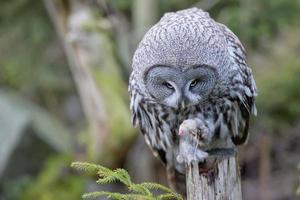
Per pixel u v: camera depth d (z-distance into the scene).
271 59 18.45
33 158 18.95
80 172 15.38
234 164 7.72
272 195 16.83
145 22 16.08
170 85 9.03
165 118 9.66
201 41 8.92
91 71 14.23
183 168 9.98
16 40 18.78
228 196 7.70
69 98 21.25
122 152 13.84
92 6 14.47
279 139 17.78
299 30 19.67
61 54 19.41
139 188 7.14
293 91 17.31
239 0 16.64
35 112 19.78
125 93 14.14
